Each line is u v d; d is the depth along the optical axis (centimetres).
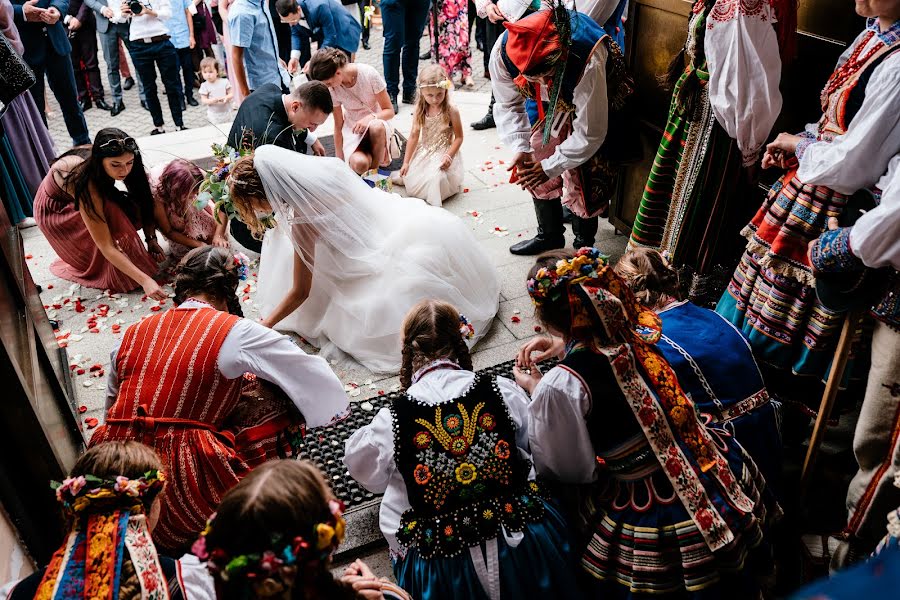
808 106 308
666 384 217
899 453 221
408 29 670
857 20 276
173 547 247
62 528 244
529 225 478
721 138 306
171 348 237
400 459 217
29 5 549
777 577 251
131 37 671
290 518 135
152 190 417
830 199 251
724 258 339
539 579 215
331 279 352
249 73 615
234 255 267
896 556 66
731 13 273
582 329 213
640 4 381
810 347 269
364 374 354
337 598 142
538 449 225
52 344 322
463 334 240
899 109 222
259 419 257
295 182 321
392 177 534
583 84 346
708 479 214
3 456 224
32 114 466
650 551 216
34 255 464
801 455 296
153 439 234
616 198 449
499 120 396
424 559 215
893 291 229
